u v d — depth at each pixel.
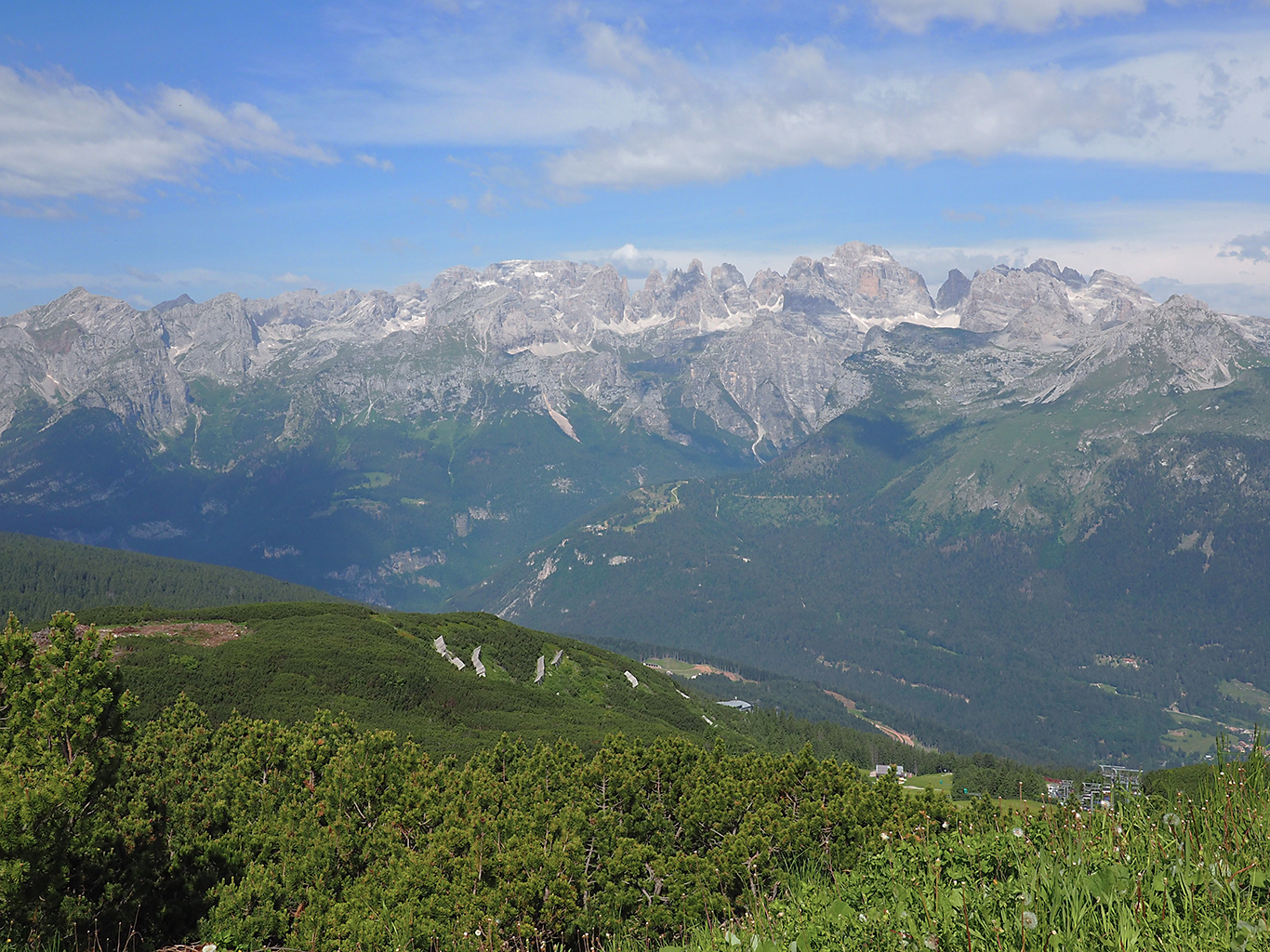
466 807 35.34
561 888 25.25
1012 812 16.11
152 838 28.11
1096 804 14.98
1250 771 12.80
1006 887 11.55
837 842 27.16
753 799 33.28
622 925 25.17
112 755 24.84
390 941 24.69
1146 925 9.86
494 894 25.22
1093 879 11.00
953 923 10.97
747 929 14.99
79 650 25.05
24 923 22.08
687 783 36.25
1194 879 10.51
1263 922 9.36
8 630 25.30
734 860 26.53
